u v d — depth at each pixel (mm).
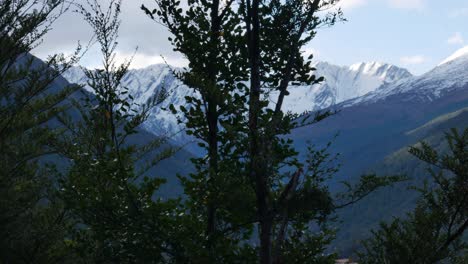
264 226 9312
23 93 10484
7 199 11172
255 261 10625
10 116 11102
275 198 10227
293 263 11180
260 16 10375
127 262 10352
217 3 11711
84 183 10453
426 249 11320
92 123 11102
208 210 11328
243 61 11312
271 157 9070
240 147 9484
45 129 11492
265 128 9070
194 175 10500
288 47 10273
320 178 9273
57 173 10797
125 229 10312
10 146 11289
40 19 9742
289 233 11766
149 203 10641
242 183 9875
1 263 11461
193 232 10586
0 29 9812
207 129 11148
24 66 10469
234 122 9938
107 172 10539
